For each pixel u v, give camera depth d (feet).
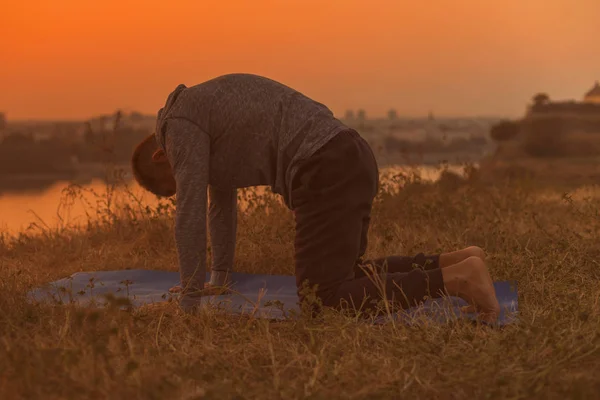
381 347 10.37
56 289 14.35
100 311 11.45
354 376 8.89
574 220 22.09
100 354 8.50
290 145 11.92
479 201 24.59
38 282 15.72
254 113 12.09
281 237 18.44
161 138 12.50
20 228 21.59
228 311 12.59
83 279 16.38
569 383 8.39
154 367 8.90
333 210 11.76
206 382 8.64
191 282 12.18
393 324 10.78
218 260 15.24
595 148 72.23
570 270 14.37
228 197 15.07
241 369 9.11
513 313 11.98
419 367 9.14
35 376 8.11
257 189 21.29
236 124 12.09
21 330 9.86
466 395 8.58
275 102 12.17
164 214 20.48
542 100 85.20
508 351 9.44
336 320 11.07
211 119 12.12
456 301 12.71
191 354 9.66
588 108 83.61
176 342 10.48
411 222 21.42
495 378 8.56
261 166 12.21
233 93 12.23
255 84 12.38
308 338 11.11
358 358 9.53
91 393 7.86
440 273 11.74
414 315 11.55
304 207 11.94
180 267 12.24
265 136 12.06
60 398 7.89
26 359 8.65
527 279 14.08
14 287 13.19
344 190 11.75
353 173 11.81
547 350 9.40
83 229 22.26
